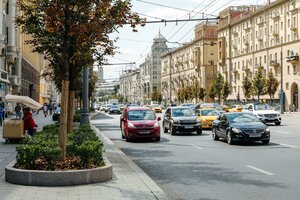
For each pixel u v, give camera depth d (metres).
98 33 11.60
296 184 9.86
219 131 21.59
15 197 7.97
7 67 56.94
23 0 14.16
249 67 93.56
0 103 34.28
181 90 129.62
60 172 9.11
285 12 77.88
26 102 22.56
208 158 15.07
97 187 8.98
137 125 22.44
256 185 9.81
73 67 16.12
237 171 11.95
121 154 15.31
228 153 16.44
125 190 8.67
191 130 26.47
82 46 12.25
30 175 9.14
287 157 14.84
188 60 135.38
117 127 36.38
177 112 27.86
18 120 20.25
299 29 73.25
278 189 9.30
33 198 7.89
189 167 12.95
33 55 83.00
